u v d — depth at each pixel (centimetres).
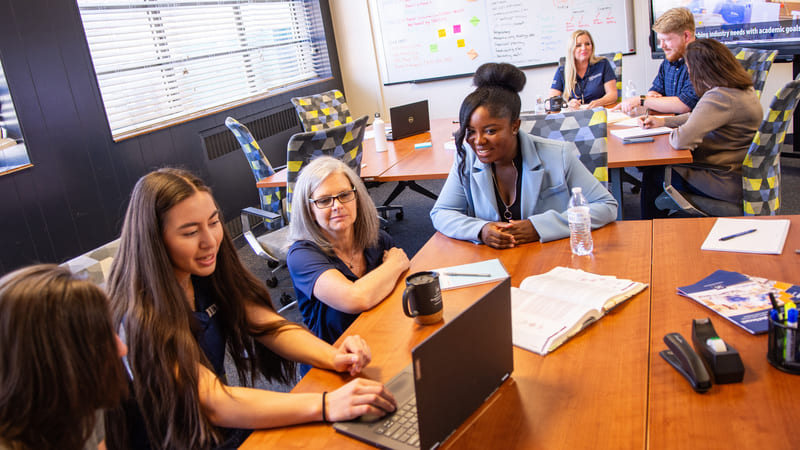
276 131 521
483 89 189
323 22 587
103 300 95
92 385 91
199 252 132
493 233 192
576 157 207
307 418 116
